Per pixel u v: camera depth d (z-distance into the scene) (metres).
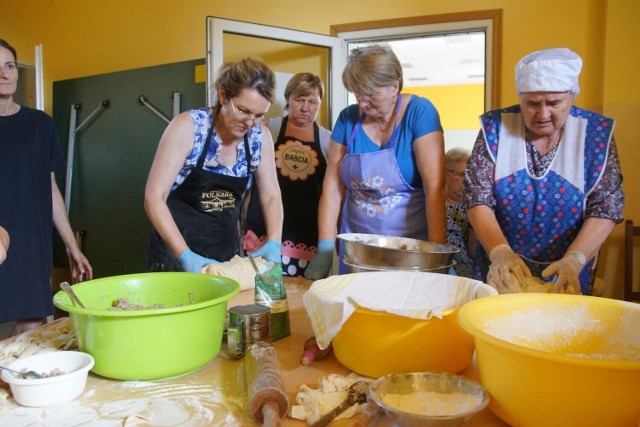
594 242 1.46
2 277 2.04
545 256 1.63
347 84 1.82
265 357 0.94
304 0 3.53
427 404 0.79
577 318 0.97
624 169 3.05
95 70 3.83
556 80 1.36
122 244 3.55
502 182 1.60
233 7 3.61
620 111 3.04
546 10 3.17
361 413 0.82
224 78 1.62
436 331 0.92
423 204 1.96
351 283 1.14
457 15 3.29
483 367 0.80
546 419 0.72
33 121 2.14
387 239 1.69
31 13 3.92
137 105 3.37
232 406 0.88
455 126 9.44
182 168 1.72
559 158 1.55
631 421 0.68
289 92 2.65
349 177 2.02
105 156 3.55
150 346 0.95
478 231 1.57
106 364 0.96
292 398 0.89
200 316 0.98
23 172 2.08
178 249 1.59
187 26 3.64
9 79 2.02
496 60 3.27
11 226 2.05
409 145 1.88
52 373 0.92
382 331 0.94
